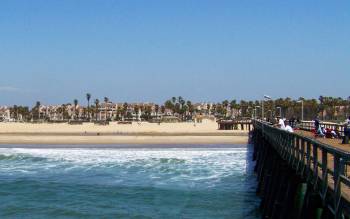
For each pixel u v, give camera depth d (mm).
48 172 46594
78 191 36625
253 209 29516
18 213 30172
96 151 64062
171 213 29000
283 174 20516
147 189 36625
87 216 29016
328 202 12570
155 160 53125
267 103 156625
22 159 56406
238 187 36812
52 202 33000
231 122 119812
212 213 28719
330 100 127438
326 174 12891
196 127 128250
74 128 125125
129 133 100750
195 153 60344
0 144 79188
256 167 43406
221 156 56750
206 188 36594
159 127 128375
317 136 42875
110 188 37469
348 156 10484
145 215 28703
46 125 143000
